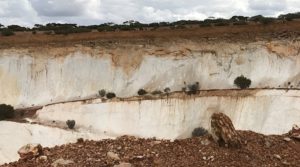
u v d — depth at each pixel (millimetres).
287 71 73312
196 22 95312
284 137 15102
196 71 76875
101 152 13852
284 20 84188
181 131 59500
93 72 79625
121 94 76812
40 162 13312
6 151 51969
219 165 12781
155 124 60750
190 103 61344
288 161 13383
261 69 74750
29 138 54312
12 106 69688
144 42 81438
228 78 75188
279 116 57594
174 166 12703
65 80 79062
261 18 87688
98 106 64562
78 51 81312
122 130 61156
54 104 67562
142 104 62844
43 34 84875
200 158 13180
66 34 84375
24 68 79500
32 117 66375
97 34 84250
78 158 13406
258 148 13977
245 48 77438
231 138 13789
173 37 81438
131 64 79875
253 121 58312
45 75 79438
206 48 78688
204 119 59844
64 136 55750
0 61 79688
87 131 60531
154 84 76812
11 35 84625
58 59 80750
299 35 76750
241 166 12805
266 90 61375
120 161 12969
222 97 61156
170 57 79062
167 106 61719
